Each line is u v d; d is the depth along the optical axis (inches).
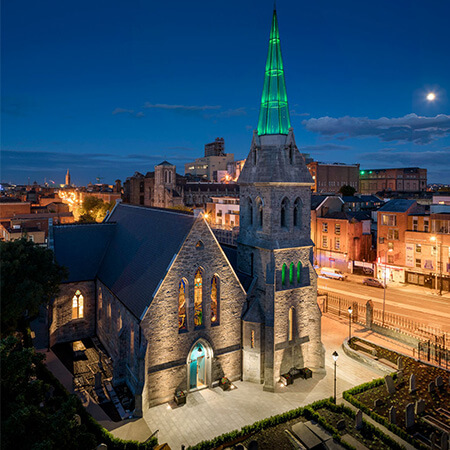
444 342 1546.5
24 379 696.4
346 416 1085.8
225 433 994.1
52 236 1653.5
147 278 1214.3
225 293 1242.6
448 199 2957.7
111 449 921.5
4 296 1086.4
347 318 1924.2
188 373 1184.2
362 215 3174.2
